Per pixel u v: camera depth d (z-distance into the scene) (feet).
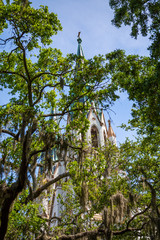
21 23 51.67
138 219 64.64
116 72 54.60
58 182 80.59
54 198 116.57
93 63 54.49
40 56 61.21
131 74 52.42
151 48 45.14
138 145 72.64
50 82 65.16
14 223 48.08
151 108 49.42
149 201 65.10
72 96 56.18
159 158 69.56
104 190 62.69
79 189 53.26
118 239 62.54
